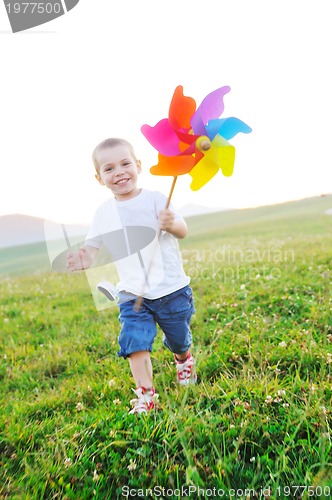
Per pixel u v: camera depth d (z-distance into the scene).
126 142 3.53
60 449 2.81
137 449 2.67
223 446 2.65
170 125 2.97
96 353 4.38
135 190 3.52
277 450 2.57
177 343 3.44
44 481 2.59
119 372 3.87
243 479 2.50
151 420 2.90
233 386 3.14
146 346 3.23
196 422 2.73
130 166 3.45
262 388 3.07
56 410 3.45
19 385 4.01
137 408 3.08
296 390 3.09
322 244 8.02
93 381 3.73
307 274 5.83
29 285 8.07
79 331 5.07
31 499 2.45
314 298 4.84
